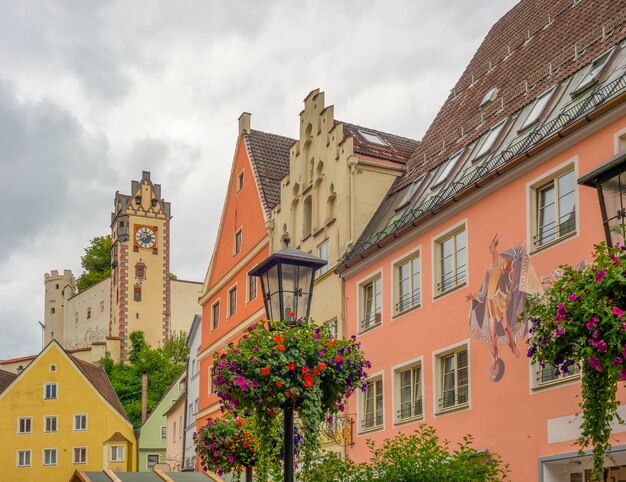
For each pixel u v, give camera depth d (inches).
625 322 401.1
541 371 837.8
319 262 682.8
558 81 970.1
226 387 651.5
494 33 1294.3
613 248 423.2
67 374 3331.7
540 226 867.4
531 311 453.1
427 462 738.8
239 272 1658.5
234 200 1715.1
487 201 935.7
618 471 770.2
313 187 1358.3
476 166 1020.5
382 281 1126.4
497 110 1092.5
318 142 1359.5
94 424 3292.3
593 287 415.5
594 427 441.7
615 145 778.2
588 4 1041.5
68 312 5979.3
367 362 680.4
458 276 987.3
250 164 1633.9
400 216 1144.8
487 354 909.8
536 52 1098.7
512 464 855.7
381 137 1370.6
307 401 640.4
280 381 636.1
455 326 969.5
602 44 933.8
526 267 864.3
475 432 914.7
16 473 3238.2
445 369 993.5
